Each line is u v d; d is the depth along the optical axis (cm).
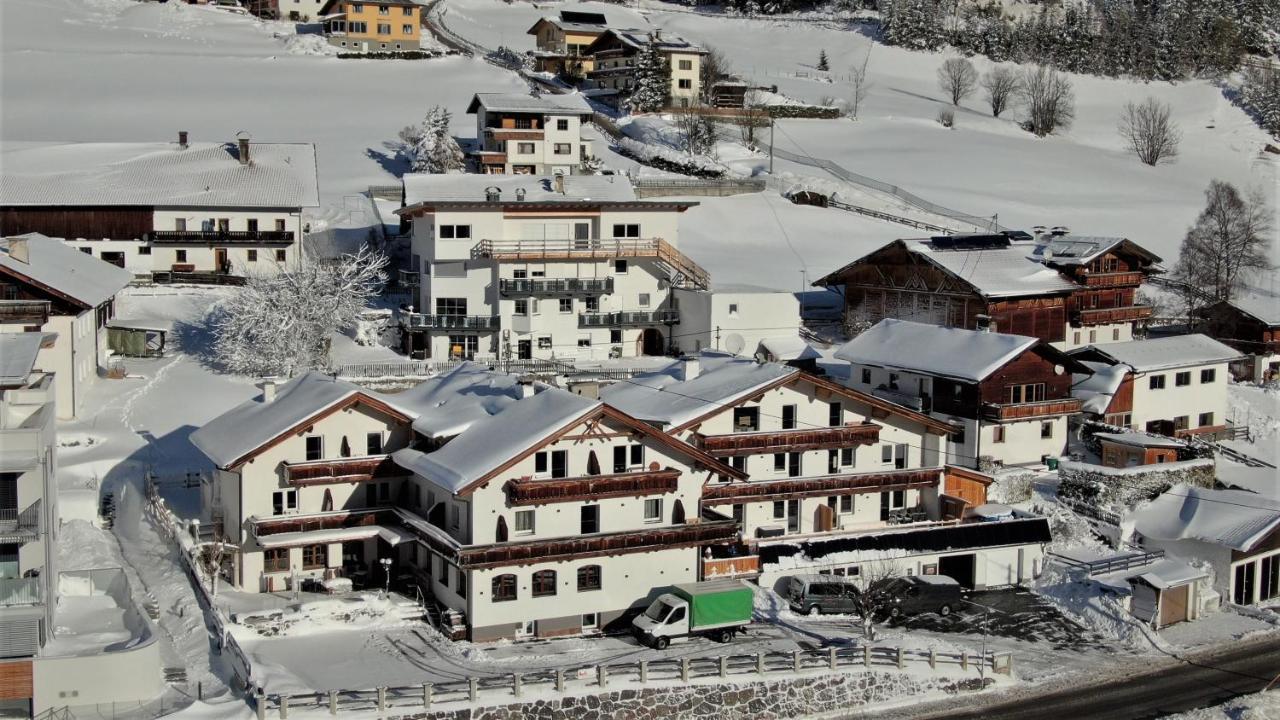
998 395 7131
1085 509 6738
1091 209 14062
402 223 10744
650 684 4578
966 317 8881
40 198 9956
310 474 5466
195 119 15412
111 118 15162
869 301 9644
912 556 5972
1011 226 13025
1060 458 7394
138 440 6775
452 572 5231
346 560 5606
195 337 8762
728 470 5528
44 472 4488
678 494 5459
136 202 10069
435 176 9681
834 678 4819
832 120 17938
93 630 4694
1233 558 6141
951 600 5812
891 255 9412
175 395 7531
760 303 9088
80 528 5812
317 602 5231
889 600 5566
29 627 4269
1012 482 6875
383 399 5662
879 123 17975
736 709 4675
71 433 6744
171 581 5362
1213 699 4997
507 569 5106
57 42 18788
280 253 10306
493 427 5391
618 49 18338
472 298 8975
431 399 6059
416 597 5469
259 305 8069
